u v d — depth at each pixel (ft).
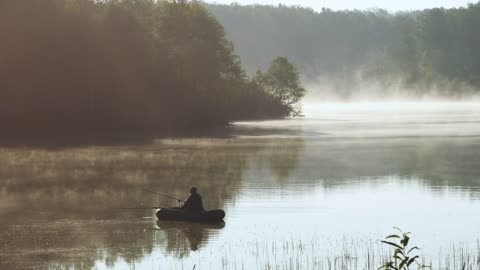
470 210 190.08
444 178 255.50
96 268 138.72
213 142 418.72
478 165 294.87
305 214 189.06
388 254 142.00
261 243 155.84
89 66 530.68
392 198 212.23
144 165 303.89
